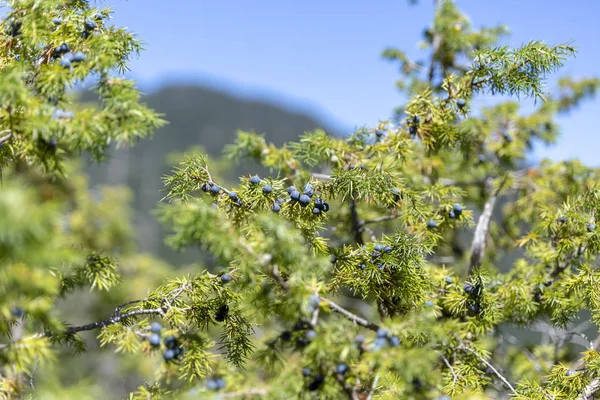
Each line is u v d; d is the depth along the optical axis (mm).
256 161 5570
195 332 3338
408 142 4145
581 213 4191
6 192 1789
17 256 1902
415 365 2324
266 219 2475
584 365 3926
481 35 6512
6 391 2727
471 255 5375
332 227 5492
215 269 3596
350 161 4301
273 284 3203
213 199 3463
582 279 3822
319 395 2484
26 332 3170
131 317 3428
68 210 10148
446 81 4195
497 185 6109
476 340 4043
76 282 3764
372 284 3629
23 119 2678
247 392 2387
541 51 3650
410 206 3979
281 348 2762
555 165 6207
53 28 3213
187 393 2393
